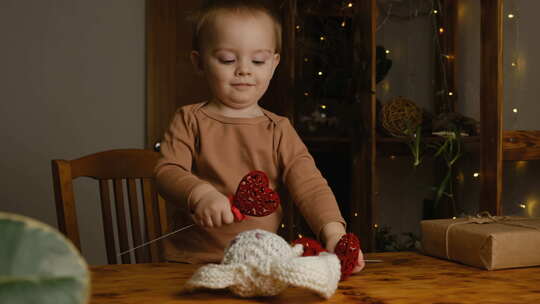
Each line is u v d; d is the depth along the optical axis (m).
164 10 3.11
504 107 1.99
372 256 0.96
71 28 3.05
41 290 0.20
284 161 1.08
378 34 3.10
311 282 0.58
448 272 0.82
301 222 2.86
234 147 1.09
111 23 3.09
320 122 2.90
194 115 1.10
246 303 0.62
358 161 2.72
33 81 3.01
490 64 1.92
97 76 3.08
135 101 3.13
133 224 1.38
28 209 2.99
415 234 3.02
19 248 0.20
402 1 3.13
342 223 0.92
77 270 0.20
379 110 2.88
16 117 2.98
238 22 0.99
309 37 2.94
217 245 1.07
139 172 1.39
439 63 3.06
